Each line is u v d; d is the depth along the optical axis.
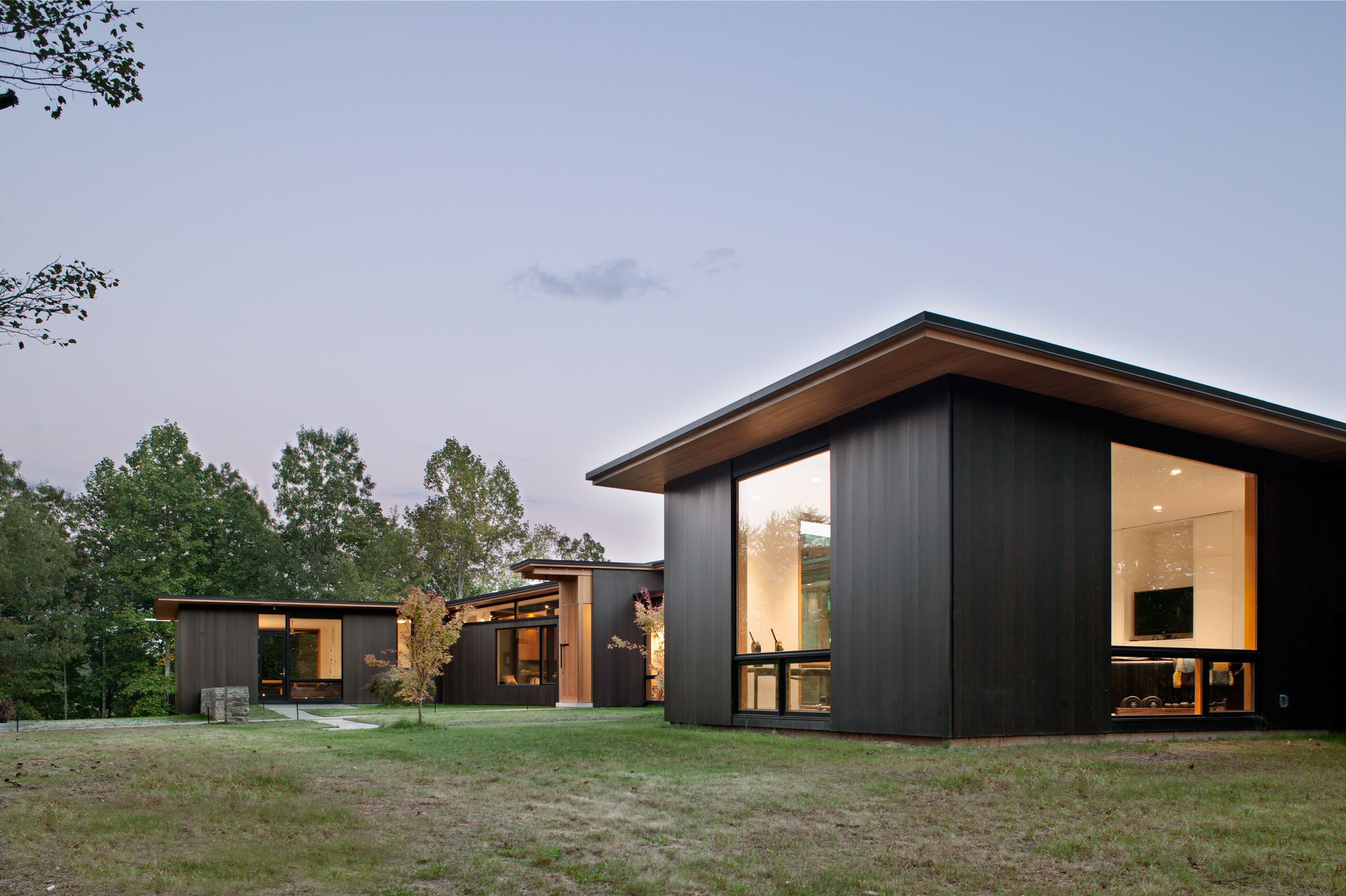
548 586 23.53
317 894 3.68
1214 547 10.80
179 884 3.72
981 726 8.43
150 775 6.74
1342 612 11.91
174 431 44.28
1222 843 4.52
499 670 25.27
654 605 22.30
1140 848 4.41
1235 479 11.24
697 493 12.99
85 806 5.36
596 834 4.79
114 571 39.47
